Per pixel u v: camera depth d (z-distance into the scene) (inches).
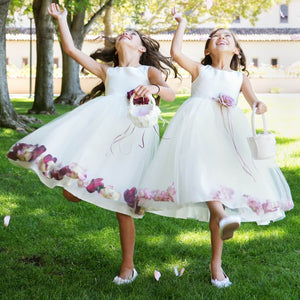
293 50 1380.4
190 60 143.9
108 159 133.6
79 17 676.7
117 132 136.4
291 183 253.0
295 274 141.4
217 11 864.9
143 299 124.1
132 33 150.4
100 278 138.5
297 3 1409.9
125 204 132.4
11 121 382.0
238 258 155.0
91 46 1270.9
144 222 190.4
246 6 848.3
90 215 199.0
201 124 133.2
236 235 175.0
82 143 133.6
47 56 565.3
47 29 556.4
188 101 139.9
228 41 145.0
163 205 126.4
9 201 213.6
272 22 1421.0
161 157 132.0
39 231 177.6
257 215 131.6
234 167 129.3
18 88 1139.3
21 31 1334.9
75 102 734.5
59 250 159.6
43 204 211.8
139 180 134.6
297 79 1156.5
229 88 140.8
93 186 130.1
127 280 135.8
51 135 134.7
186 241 169.8
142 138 137.7
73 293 128.6
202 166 125.0
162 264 149.3
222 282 134.0
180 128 133.0
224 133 134.4
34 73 1144.8
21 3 677.9
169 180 127.1
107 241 168.7
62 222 189.0
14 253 157.1
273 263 150.6
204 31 1385.3
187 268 146.4
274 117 538.0
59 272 143.9
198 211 150.3
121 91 143.8
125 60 149.4
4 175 253.1
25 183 243.4
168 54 1342.3
